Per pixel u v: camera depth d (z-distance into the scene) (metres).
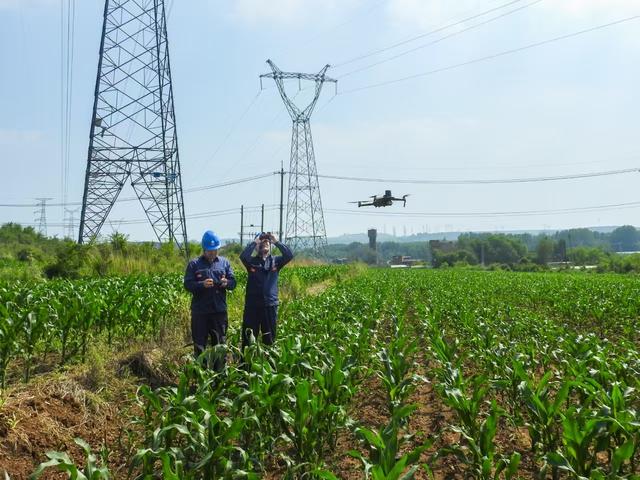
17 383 7.86
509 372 7.20
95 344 9.92
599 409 5.32
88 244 26.84
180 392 5.55
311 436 5.39
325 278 34.78
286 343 7.36
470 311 13.87
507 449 6.38
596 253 106.88
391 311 14.67
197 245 36.12
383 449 4.41
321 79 42.56
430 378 9.29
